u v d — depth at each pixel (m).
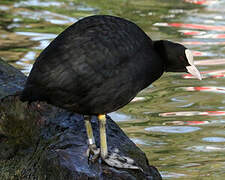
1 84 11.96
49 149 10.42
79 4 26.30
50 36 21.22
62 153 10.17
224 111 15.27
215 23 23.33
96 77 9.12
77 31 9.39
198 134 13.89
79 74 9.02
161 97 16.34
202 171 11.88
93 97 9.26
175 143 13.37
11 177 10.61
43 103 11.33
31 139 11.02
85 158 10.09
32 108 11.26
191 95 16.42
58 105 9.34
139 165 10.47
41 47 19.94
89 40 9.23
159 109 15.52
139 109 15.55
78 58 9.05
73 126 10.95
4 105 11.37
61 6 25.86
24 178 10.41
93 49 9.16
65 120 11.12
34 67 9.19
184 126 14.36
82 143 10.48
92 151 10.17
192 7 26.17
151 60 9.80
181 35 21.59
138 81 9.60
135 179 9.92
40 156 10.43
